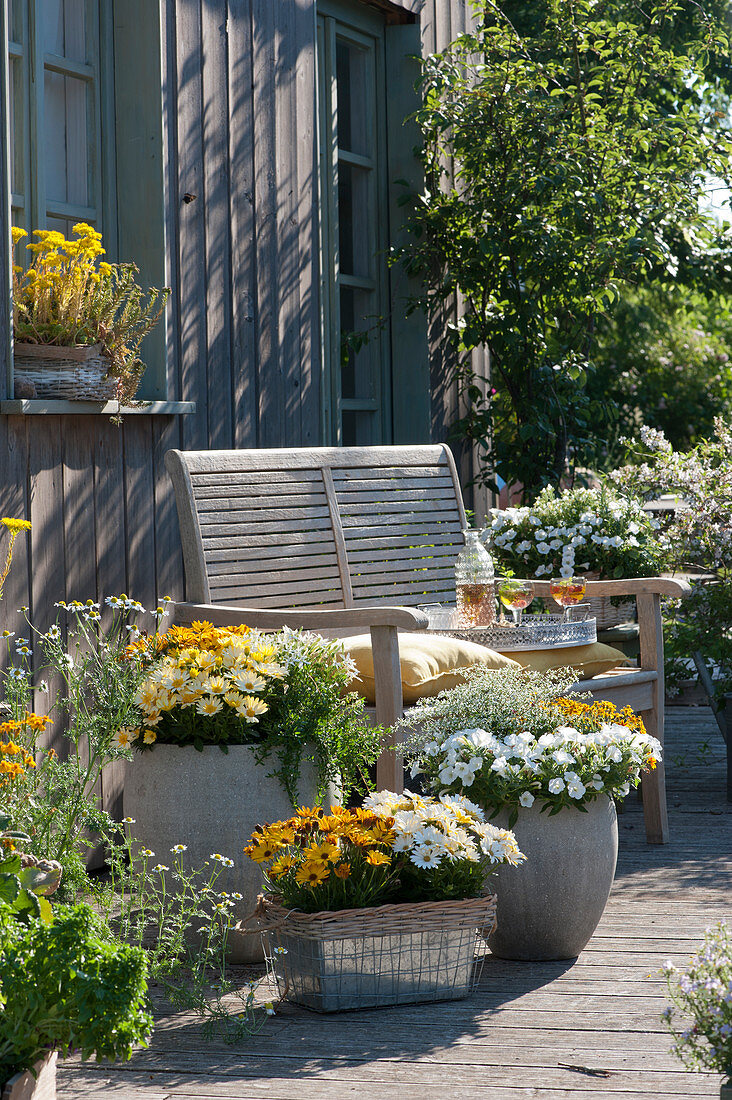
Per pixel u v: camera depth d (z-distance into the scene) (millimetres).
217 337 4305
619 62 6371
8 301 3311
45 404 3379
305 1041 2406
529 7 7508
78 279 3531
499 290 6230
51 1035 1810
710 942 1919
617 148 6035
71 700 3078
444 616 4004
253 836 2605
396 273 5883
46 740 3432
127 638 3791
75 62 3865
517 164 5895
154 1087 2205
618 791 2855
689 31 7945
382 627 3117
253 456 3906
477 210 5883
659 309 13531
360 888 2605
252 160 4531
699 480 5316
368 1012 2562
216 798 2809
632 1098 2113
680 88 8156
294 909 2566
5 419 3312
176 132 4082
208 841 2807
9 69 3637
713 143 6336
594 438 6684
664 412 13180
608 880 2893
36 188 3707
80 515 3604
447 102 5961
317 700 2875
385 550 4219
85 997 1792
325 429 5258
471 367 6484
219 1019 2490
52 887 2244
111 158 4008
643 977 2738
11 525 3012
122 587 3783
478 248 5926
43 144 3725
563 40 6289
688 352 13273
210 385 4262
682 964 2801
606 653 3947
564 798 2793
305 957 2557
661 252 6070
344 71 5602
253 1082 2217
